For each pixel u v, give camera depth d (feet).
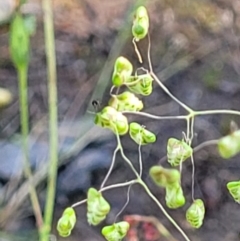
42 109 0.94
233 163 0.92
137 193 0.88
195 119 0.97
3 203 0.79
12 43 0.40
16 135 0.89
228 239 0.86
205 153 0.92
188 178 0.90
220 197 0.89
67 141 0.87
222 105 1.01
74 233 0.84
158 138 0.94
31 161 0.82
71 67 1.02
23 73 0.40
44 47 1.02
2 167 0.83
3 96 0.87
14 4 0.41
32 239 0.78
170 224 0.85
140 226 0.78
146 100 0.97
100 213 0.41
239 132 0.38
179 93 1.02
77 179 0.88
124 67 0.41
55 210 0.85
